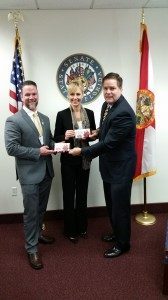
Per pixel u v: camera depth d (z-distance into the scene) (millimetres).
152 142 3082
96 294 2172
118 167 2443
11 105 2912
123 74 3172
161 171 3430
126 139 2406
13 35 2996
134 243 2840
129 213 2549
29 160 2420
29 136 2400
